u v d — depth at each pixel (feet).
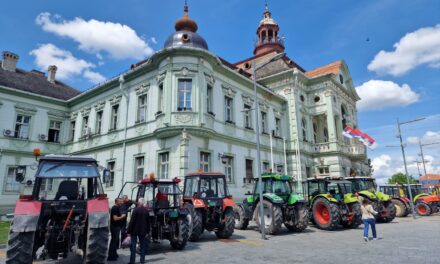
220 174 40.93
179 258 26.58
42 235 23.16
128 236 31.58
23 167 25.34
